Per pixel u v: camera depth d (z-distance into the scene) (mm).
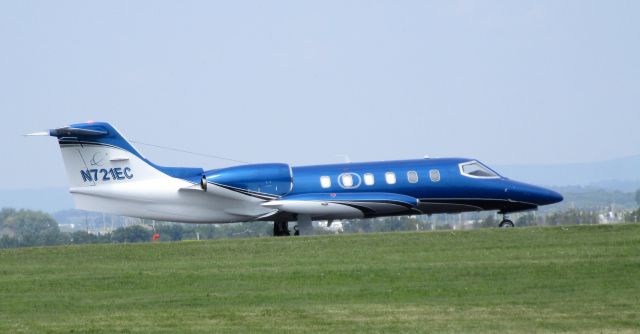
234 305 74188
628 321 66250
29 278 88250
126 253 101125
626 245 94250
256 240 107000
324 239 105375
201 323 68125
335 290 78750
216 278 85062
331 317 68938
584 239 99125
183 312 71938
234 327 66750
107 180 127438
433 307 71562
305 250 99562
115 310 73562
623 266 83562
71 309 74562
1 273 91562
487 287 78312
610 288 76812
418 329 65188
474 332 64188
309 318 68812
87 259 98750
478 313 69375
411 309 71062
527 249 94250
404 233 107812
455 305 72125
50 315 72438
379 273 84438
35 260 99188
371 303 73562
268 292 78750
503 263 86812
